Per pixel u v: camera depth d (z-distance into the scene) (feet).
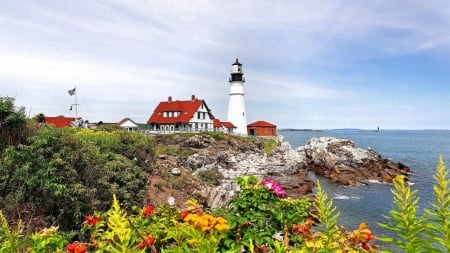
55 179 45.01
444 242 6.61
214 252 9.87
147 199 67.51
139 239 13.70
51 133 48.65
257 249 15.05
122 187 57.62
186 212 17.67
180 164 114.52
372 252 13.21
